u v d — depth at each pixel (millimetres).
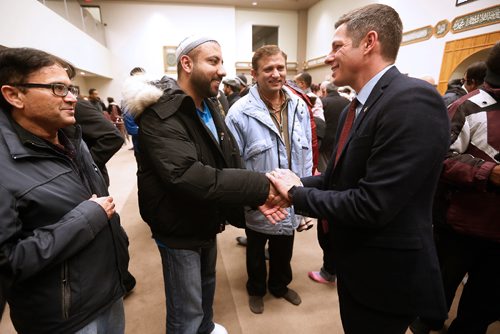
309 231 2598
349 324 876
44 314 725
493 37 4301
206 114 1136
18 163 675
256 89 1434
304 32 11203
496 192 926
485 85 1035
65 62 802
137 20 9383
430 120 622
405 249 709
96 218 739
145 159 937
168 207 946
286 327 1507
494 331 1467
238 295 1751
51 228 669
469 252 1147
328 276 1842
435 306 734
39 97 688
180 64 1002
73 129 888
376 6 725
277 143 1413
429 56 5480
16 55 660
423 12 5547
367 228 744
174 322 1090
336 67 806
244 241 2336
